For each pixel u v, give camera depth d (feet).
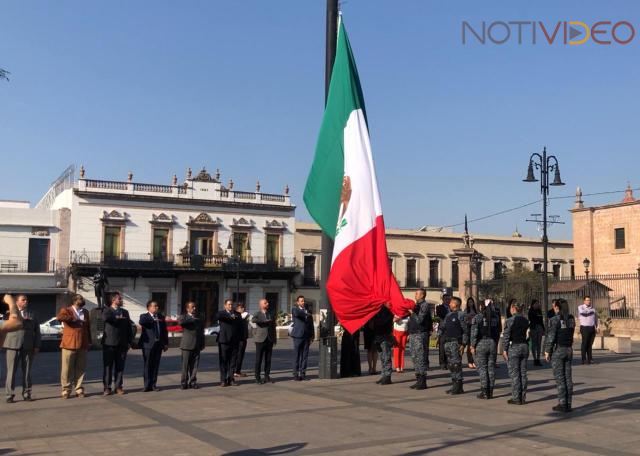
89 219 153.28
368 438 27.55
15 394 42.68
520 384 36.83
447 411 34.35
